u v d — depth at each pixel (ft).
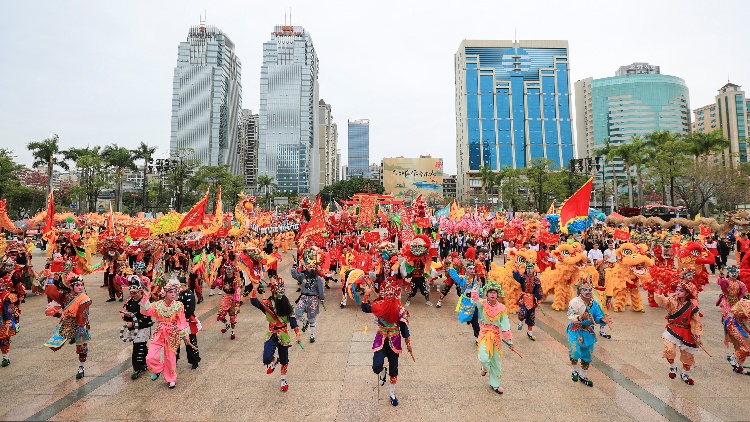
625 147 174.50
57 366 23.48
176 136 460.55
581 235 75.61
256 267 37.73
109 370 22.89
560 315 36.09
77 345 21.63
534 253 38.55
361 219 61.82
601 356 25.12
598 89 505.25
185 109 463.42
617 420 17.31
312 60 553.23
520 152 537.65
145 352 21.90
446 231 73.31
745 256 35.99
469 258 37.83
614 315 35.81
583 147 537.24
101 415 17.79
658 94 482.28
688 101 495.00
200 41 473.67
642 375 22.15
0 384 20.95
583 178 228.02
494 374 20.11
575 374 21.39
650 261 36.81
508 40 553.23
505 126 541.34
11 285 28.43
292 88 526.16
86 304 21.65
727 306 25.88
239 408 18.42
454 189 612.70
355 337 29.30
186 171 195.31
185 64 468.34
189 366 23.68
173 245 47.44
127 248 42.73
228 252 36.70
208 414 17.87
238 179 231.71
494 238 79.15
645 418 17.47
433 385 20.95
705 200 147.84
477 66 548.31
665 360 24.47
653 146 172.86
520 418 17.48
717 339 28.89
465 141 539.29
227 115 493.36
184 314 22.56
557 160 535.60
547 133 540.93
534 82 549.95
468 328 31.55
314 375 22.21
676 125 481.87
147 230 58.34
